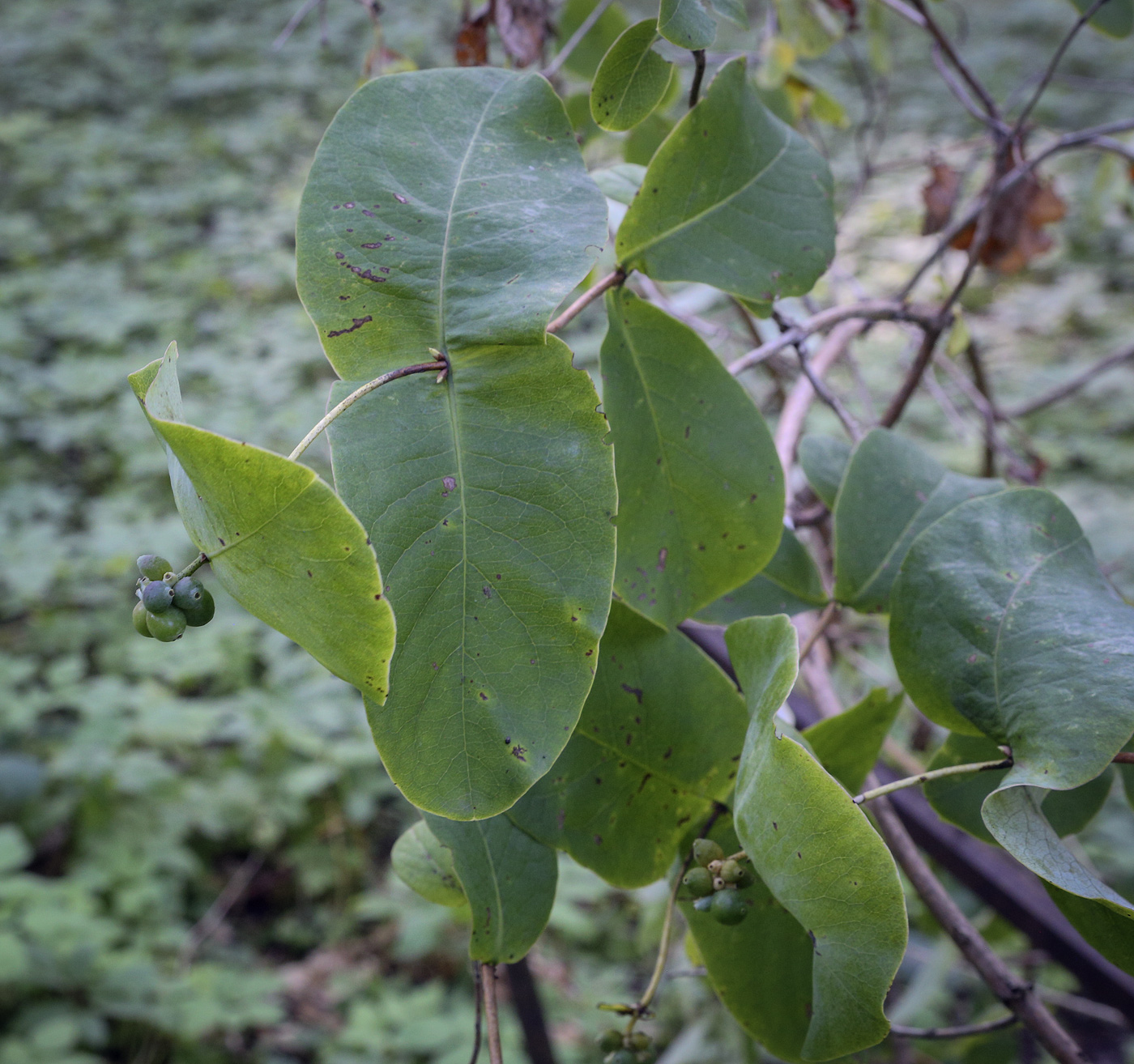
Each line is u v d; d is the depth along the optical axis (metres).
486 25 0.49
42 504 1.71
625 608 0.26
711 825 0.27
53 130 2.94
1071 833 0.30
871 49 0.59
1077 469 1.81
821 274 0.27
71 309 2.21
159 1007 1.07
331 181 0.22
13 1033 1.00
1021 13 3.40
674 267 0.26
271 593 0.18
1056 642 0.24
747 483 0.27
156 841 1.23
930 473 0.33
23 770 1.19
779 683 0.21
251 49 3.35
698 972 0.37
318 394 1.95
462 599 0.20
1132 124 0.42
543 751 0.20
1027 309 2.17
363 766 1.35
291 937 1.25
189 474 0.17
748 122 0.27
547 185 0.23
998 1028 0.33
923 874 0.32
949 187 0.54
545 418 0.21
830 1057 0.20
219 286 2.30
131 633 1.51
